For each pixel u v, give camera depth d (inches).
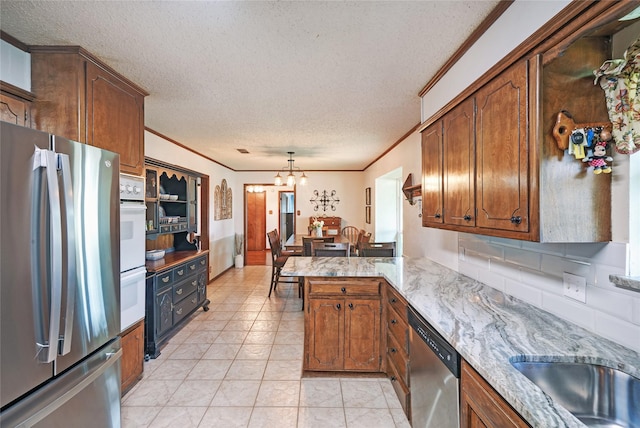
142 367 94.0
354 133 146.4
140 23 60.5
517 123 47.1
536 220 43.6
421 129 89.4
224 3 54.4
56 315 51.8
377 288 95.0
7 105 64.4
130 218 87.1
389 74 83.4
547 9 45.4
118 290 70.7
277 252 196.2
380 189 223.0
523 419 31.7
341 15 58.0
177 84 89.5
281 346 118.3
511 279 68.2
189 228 161.8
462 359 45.8
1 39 64.6
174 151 163.6
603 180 44.1
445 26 61.7
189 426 74.4
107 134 78.8
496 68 51.8
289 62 76.6
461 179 65.6
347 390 89.0
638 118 38.6
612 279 41.2
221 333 130.6
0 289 45.2
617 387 38.5
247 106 108.4
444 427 50.7
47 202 50.9
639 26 39.8
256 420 76.5
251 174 283.3
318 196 280.8
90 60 73.0
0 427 44.9
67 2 54.2
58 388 53.6
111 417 66.9
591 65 43.7
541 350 41.9
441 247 109.0
